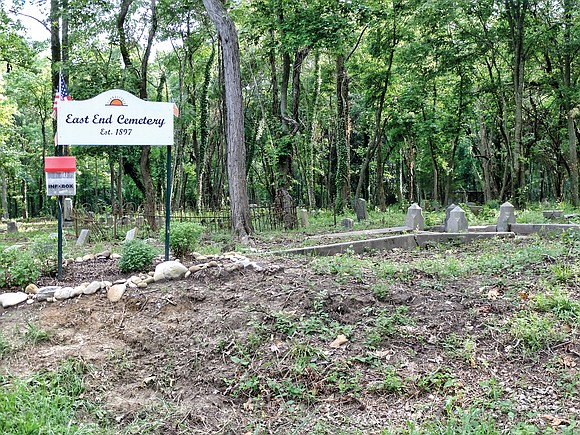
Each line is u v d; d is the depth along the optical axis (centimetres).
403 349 506
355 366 480
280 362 484
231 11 2041
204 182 3259
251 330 531
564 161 3069
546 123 3130
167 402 444
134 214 1844
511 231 1334
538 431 369
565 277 643
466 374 465
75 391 450
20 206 4809
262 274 672
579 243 884
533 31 2333
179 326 551
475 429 371
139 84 1962
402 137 3231
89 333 553
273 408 434
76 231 1520
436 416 404
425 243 1230
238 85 1431
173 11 1964
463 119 3008
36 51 2622
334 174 4009
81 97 1889
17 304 627
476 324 546
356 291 615
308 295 592
